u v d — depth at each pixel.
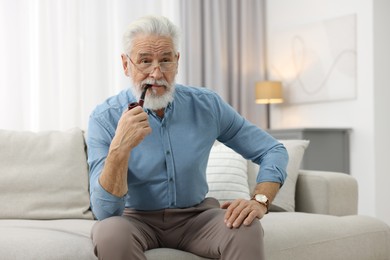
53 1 3.68
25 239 1.65
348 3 4.22
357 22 4.15
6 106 3.52
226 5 4.70
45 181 2.26
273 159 1.85
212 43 4.59
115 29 3.98
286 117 4.73
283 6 4.73
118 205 1.58
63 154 2.33
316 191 2.47
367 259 2.20
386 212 4.11
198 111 1.85
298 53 4.58
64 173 2.29
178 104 1.83
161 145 1.77
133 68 1.68
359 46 4.14
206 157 1.85
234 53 4.68
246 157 1.95
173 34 1.68
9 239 1.64
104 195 1.56
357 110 4.16
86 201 2.30
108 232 1.47
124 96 1.83
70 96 3.74
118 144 1.54
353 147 4.19
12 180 2.23
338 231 2.12
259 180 1.81
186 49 4.45
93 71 3.88
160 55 1.66
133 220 1.71
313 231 2.04
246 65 4.75
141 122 1.56
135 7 4.07
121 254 1.45
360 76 4.13
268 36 4.87
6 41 3.52
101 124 1.77
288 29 4.66
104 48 3.92
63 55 3.72
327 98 4.34
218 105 1.90
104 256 1.46
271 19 4.84
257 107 4.78
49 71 3.66
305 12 4.55
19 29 3.56
